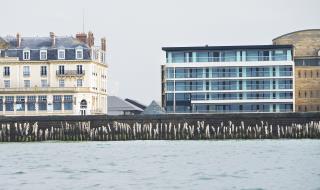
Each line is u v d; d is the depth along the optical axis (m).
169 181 100.00
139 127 193.62
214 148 163.00
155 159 135.88
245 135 191.75
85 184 97.25
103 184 97.19
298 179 100.75
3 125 195.75
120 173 111.06
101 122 194.88
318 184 95.25
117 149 164.00
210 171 112.69
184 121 193.25
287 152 148.12
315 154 142.38
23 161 133.38
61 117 195.62
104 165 124.69
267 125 191.38
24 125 195.62
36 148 169.88
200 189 91.56
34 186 95.50
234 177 103.94
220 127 192.50
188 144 178.75
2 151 160.75
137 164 126.12
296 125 190.88
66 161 133.00
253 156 139.50
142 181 100.25
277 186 93.62
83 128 194.88
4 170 116.38
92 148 168.38
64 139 195.38
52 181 100.81
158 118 193.62
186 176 105.94
